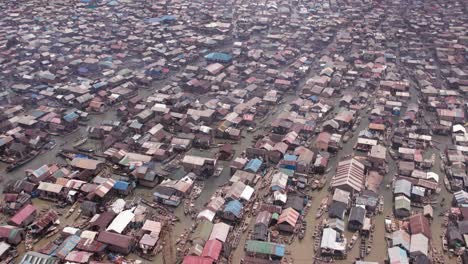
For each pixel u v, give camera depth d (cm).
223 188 7281
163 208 6825
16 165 7888
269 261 5612
